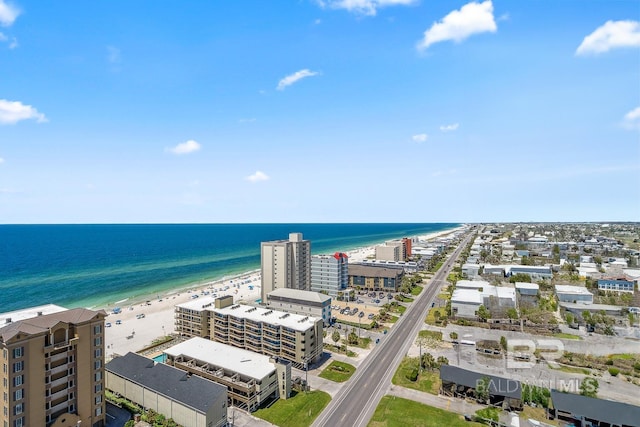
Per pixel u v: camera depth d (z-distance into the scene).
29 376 66.44
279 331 116.62
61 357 71.94
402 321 161.38
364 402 90.56
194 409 77.06
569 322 144.88
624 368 107.00
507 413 83.81
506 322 150.50
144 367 93.69
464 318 159.75
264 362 97.44
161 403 83.56
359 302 198.75
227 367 94.38
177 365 101.06
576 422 80.31
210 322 133.75
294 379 101.25
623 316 151.62
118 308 179.25
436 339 135.12
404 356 120.12
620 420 76.56
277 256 174.38
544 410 85.81
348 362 116.19
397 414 84.50
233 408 87.75
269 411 86.62
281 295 155.62
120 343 134.38
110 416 84.75
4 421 64.50
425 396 93.31
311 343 114.62
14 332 64.69
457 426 79.62
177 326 141.50
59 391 71.75
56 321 72.94
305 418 83.44
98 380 78.94
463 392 93.88
